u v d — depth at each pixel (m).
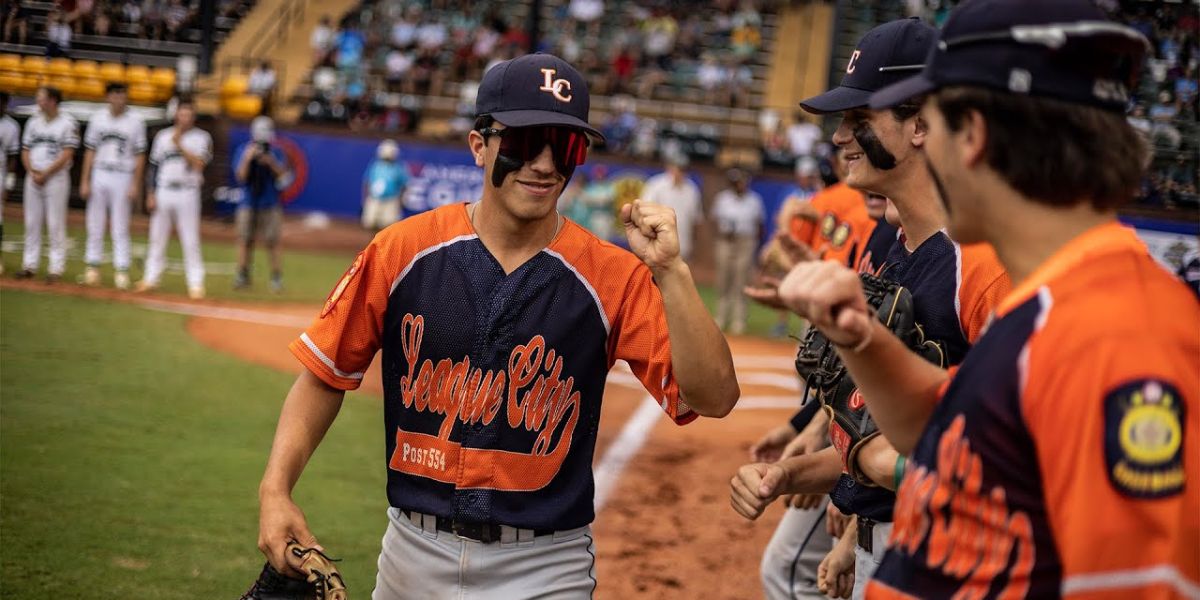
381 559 2.86
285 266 15.42
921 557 1.65
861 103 2.68
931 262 2.68
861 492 2.72
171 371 8.49
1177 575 1.38
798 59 24.72
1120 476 1.39
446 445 2.67
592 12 25.52
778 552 3.72
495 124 2.58
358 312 2.72
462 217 2.74
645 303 2.71
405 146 19.28
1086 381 1.44
